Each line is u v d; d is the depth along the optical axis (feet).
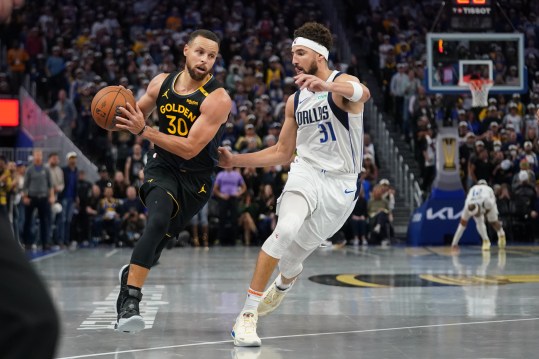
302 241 17.44
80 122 67.56
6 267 4.75
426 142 63.62
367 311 21.13
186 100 16.85
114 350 15.05
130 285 15.80
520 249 51.62
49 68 71.51
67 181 55.83
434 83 56.95
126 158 60.59
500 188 60.54
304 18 87.25
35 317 4.70
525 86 57.11
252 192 60.29
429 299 24.02
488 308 21.80
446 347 15.35
